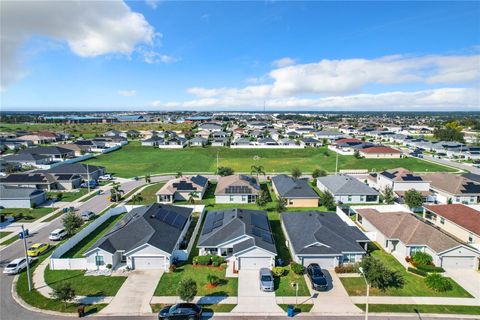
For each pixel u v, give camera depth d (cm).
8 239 4572
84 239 4556
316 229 4106
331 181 7119
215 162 11244
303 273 3581
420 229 4088
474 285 3356
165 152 13238
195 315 2761
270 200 6531
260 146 14400
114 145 14338
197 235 4722
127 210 5772
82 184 7788
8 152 12638
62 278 3488
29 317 2819
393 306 2978
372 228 4644
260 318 2803
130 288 3278
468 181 6681
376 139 17800
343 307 2959
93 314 2859
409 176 6931
